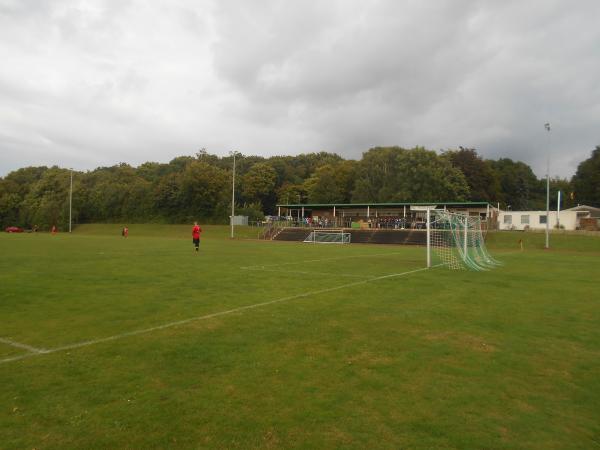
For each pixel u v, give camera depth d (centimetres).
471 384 492
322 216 6425
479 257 2377
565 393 472
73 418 391
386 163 7438
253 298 1012
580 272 1784
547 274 1692
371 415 408
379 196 7019
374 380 497
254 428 378
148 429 373
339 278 1431
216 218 7712
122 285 1188
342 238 4972
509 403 443
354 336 686
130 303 930
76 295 1023
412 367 545
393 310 900
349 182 8200
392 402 438
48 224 7862
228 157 11388
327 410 416
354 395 453
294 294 1080
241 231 6134
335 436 367
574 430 388
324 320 794
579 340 688
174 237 5697
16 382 473
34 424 379
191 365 536
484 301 1034
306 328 731
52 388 458
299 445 351
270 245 3809
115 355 572
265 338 664
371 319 810
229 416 399
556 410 429
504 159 9906
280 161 10025
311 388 470
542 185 10306
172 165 10706
